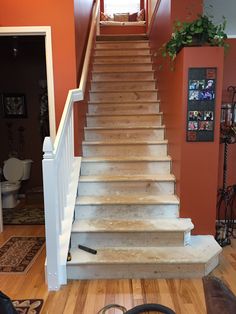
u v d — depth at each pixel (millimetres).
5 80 5277
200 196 2777
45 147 2127
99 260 2404
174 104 2998
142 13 6555
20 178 5133
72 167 3006
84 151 3434
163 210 2844
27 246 3172
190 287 2318
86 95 3811
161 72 3836
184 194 2779
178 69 2787
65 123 2600
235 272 2539
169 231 2584
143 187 3035
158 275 2447
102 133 3592
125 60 4738
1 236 3459
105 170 3240
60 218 2424
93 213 2848
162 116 3754
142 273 2443
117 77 4418
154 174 3211
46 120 5281
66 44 3102
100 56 4723
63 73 3139
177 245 2631
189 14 2918
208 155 2723
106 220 2812
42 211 4445
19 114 5348
